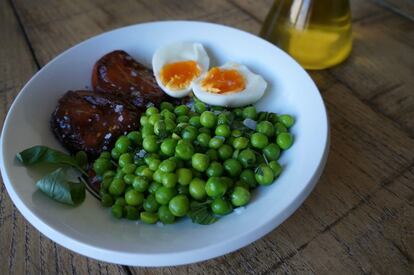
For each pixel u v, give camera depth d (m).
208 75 0.27
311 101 0.22
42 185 0.18
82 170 0.22
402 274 0.18
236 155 0.22
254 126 0.23
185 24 0.28
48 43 0.32
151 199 0.20
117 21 0.34
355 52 0.31
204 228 0.18
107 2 0.37
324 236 0.20
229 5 0.36
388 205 0.21
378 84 0.29
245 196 0.19
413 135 0.25
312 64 0.29
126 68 0.27
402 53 0.31
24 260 0.19
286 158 0.21
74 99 0.24
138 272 0.19
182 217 0.20
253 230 0.16
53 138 0.23
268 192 0.19
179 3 0.36
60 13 0.35
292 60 0.24
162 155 0.23
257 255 0.19
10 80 0.28
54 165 0.20
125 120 0.24
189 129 0.23
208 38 0.28
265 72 0.26
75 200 0.19
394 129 0.25
